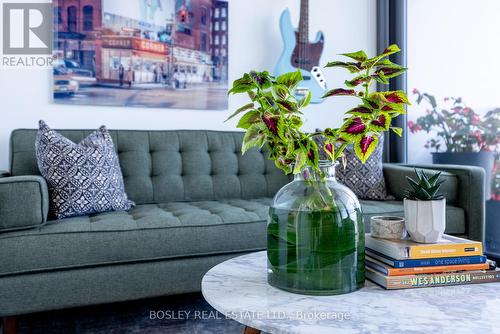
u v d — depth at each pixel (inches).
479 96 101.6
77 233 58.3
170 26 100.5
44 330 64.3
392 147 123.8
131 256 60.9
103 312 71.9
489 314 30.8
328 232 35.9
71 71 92.0
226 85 107.3
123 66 96.2
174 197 89.0
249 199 93.5
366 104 35.7
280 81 37.8
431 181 40.9
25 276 56.4
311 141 36.4
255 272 42.4
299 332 27.9
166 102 100.7
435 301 33.8
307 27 110.5
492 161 99.3
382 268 38.4
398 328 28.2
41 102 90.7
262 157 100.4
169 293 63.6
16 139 80.2
